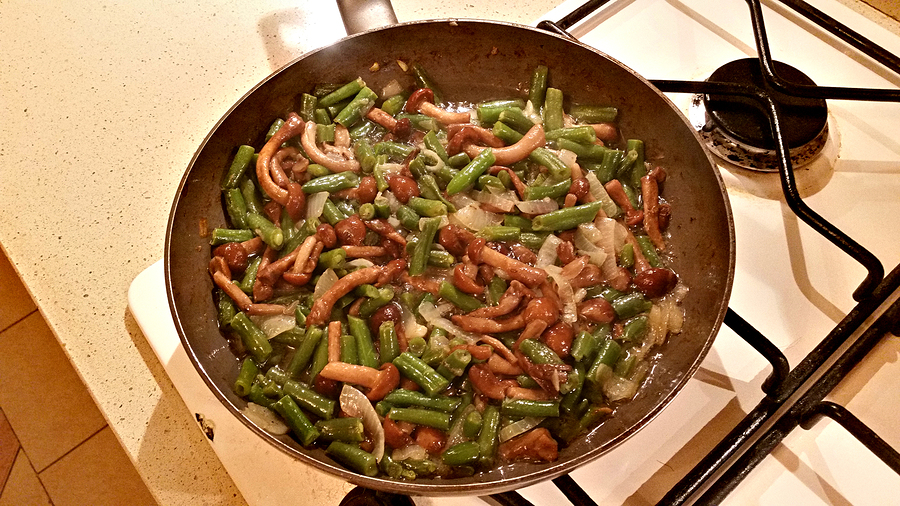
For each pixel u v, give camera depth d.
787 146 0.43
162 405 0.43
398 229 0.45
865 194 0.46
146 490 0.74
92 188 0.50
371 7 0.49
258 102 0.46
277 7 0.57
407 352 0.41
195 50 0.56
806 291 0.43
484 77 0.50
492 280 0.43
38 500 0.74
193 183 0.43
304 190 0.45
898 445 0.39
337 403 0.40
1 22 0.57
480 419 0.39
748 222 0.46
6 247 0.48
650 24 0.53
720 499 0.37
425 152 0.47
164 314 0.44
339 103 0.49
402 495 0.37
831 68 0.50
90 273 0.47
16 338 0.77
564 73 0.48
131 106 0.53
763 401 0.39
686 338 0.41
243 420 0.35
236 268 0.43
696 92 0.46
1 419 0.76
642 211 0.45
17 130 0.52
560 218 0.44
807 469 0.39
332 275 0.43
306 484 0.40
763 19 0.50
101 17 0.57
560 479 0.37
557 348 0.40
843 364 0.40
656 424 0.40
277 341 0.42
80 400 0.77
